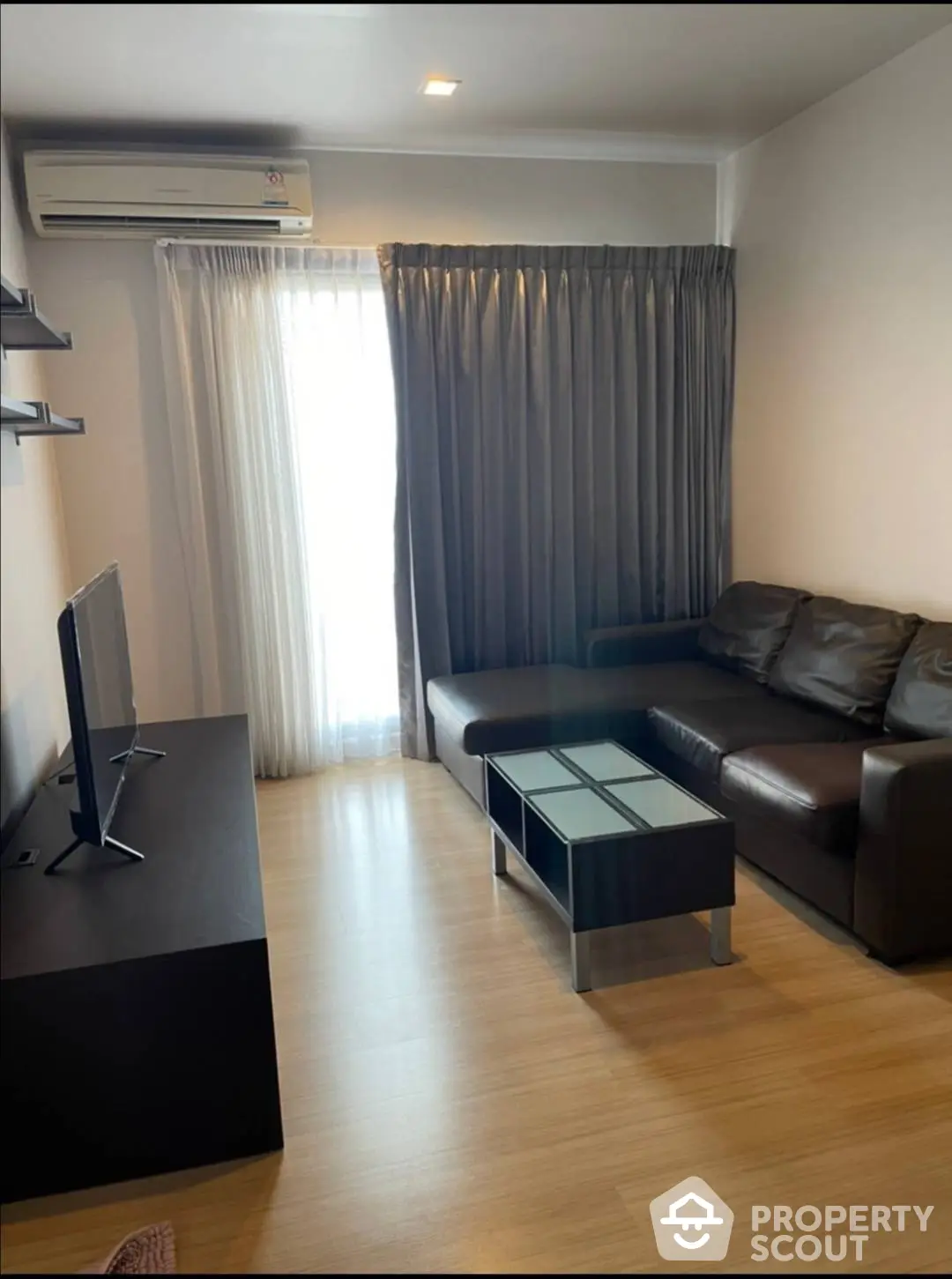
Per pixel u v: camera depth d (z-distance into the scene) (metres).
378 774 4.05
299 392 3.89
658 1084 2.01
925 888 2.37
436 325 3.85
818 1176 1.75
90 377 3.69
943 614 3.10
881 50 2.89
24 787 2.46
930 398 3.07
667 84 3.05
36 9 1.94
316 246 3.76
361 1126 1.92
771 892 2.87
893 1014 2.23
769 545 4.00
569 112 3.29
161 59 2.47
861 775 2.45
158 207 3.41
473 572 4.09
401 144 3.66
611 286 3.95
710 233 4.16
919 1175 1.74
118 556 3.83
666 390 4.07
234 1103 1.83
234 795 2.56
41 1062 1.73
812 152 3.47
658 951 2.57
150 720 3.97
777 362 3.83
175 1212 1.72
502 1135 1.88
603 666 4.04
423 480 3.94
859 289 3.33
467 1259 1.59
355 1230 1.66
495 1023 2.26
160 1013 1.76
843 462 3.51
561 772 2.98
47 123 3.18
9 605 2.44
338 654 4.12
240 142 3.56
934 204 2.96
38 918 1.88
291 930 2.74
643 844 2.36
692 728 3.18
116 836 2.29
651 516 4.16
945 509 3.06
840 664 3.17
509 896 2.92
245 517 3.87
